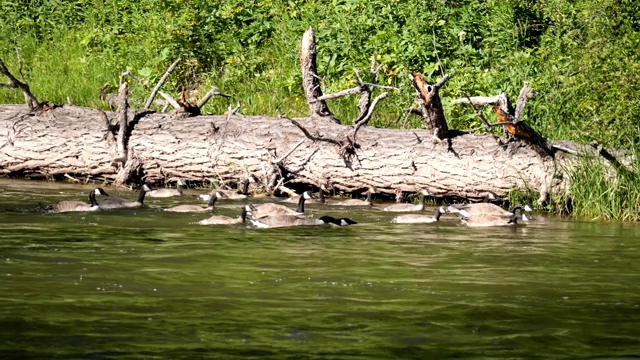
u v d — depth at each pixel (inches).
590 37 1398.9
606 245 1015.0
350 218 1181.1
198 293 767.1
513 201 1269.7
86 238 995.9
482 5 1737.2
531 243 1023.0
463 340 652.7
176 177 1401.3
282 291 776.9
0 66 1427.2
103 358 604.4
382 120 1503.4
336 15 1728.6
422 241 1025.5
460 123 1471.5
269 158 1355.8
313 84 1395.2
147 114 1430.9
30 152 1424.7
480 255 946.1
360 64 1609.3
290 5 1844.2
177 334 655.8
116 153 1401.3
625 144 1268.5
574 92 1408.7
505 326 687.7
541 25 1674.5
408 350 629.6
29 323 674.8
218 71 1713.8
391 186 1318.9
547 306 745.0
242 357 609.9
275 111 1588.3
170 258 899.4
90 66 1760.6
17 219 1109.1
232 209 1229.7
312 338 651.5
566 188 1247.5
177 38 1727.4
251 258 908.0
